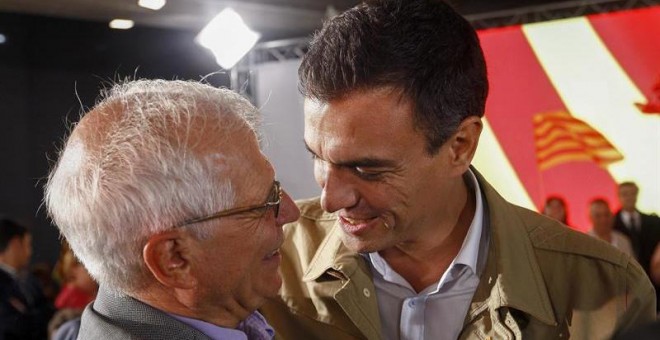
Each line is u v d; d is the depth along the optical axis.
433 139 1.27
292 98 5.61
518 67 5.17
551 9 5.29
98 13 5.93
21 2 5.62
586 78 5.04
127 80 1.44
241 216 1.18
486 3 6.10
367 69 1.21
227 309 1.24
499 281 1.41
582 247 1.46
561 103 5.09
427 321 1.46
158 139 1.13
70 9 5.89
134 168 1.13
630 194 4.93
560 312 1.45
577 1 5.29
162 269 1.16
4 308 4.36
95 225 1.14
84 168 1.15
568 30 5.06
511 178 5.19
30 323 4.40
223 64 5.46
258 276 1.24
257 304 1.26
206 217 1.15
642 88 4.92
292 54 5.96
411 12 1.25
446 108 1.26
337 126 1.23
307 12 5.94
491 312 1.42
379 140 1.23
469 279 1.45
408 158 1.26
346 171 1.27
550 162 5.11
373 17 1.24
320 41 1.26
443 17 1.28
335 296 1.44
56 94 6.72
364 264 1.47
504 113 5.20
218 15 5.34
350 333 1.50
